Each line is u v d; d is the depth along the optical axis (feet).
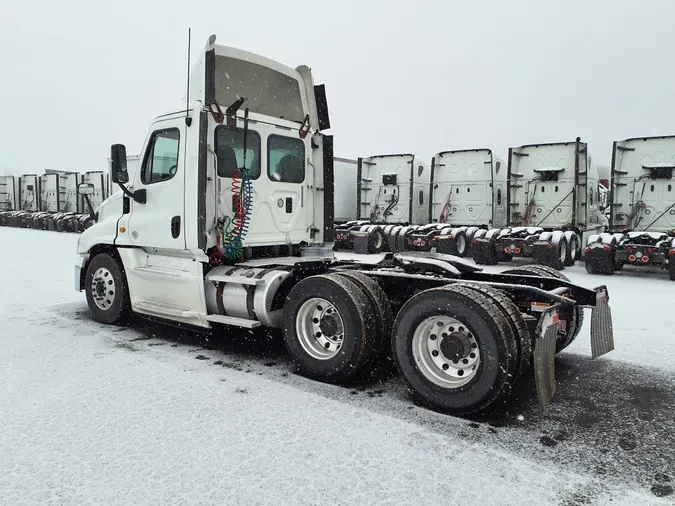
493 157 48.42
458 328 11.87
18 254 45.16
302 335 14.21
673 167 39.19
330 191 19.83
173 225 16.72
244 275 15.75
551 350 11.72
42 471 9.04
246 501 8.14
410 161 53.67
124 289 19.36
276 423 11.10
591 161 45.73
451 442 10.27
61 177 86.89
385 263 17.15
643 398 12.76
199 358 15.85
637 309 23.00
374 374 14.55
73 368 14.69
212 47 16.15
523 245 40.52
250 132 17.30
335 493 8.39
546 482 8.75
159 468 9.16
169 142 17.03
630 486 8.63
